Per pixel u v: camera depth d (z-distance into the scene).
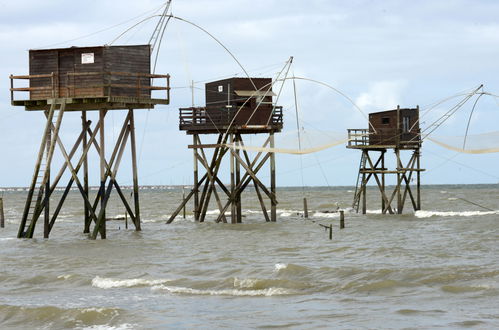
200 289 27.56
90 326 22.62
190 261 34.84
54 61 42.59
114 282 29.03
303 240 44.97
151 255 37.34
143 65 43.12
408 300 24.66
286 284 27.78
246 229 51.84
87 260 35.41
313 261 34.41
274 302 25.02
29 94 42.91
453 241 42.25
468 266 30.31
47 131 42.75
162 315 23.34
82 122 44.78
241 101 52.75
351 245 41.44
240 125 52.69
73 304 25.44
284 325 21.67
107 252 38.50
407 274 28.83
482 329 20.50
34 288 28.78
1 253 38.59
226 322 22.23
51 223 44.69
